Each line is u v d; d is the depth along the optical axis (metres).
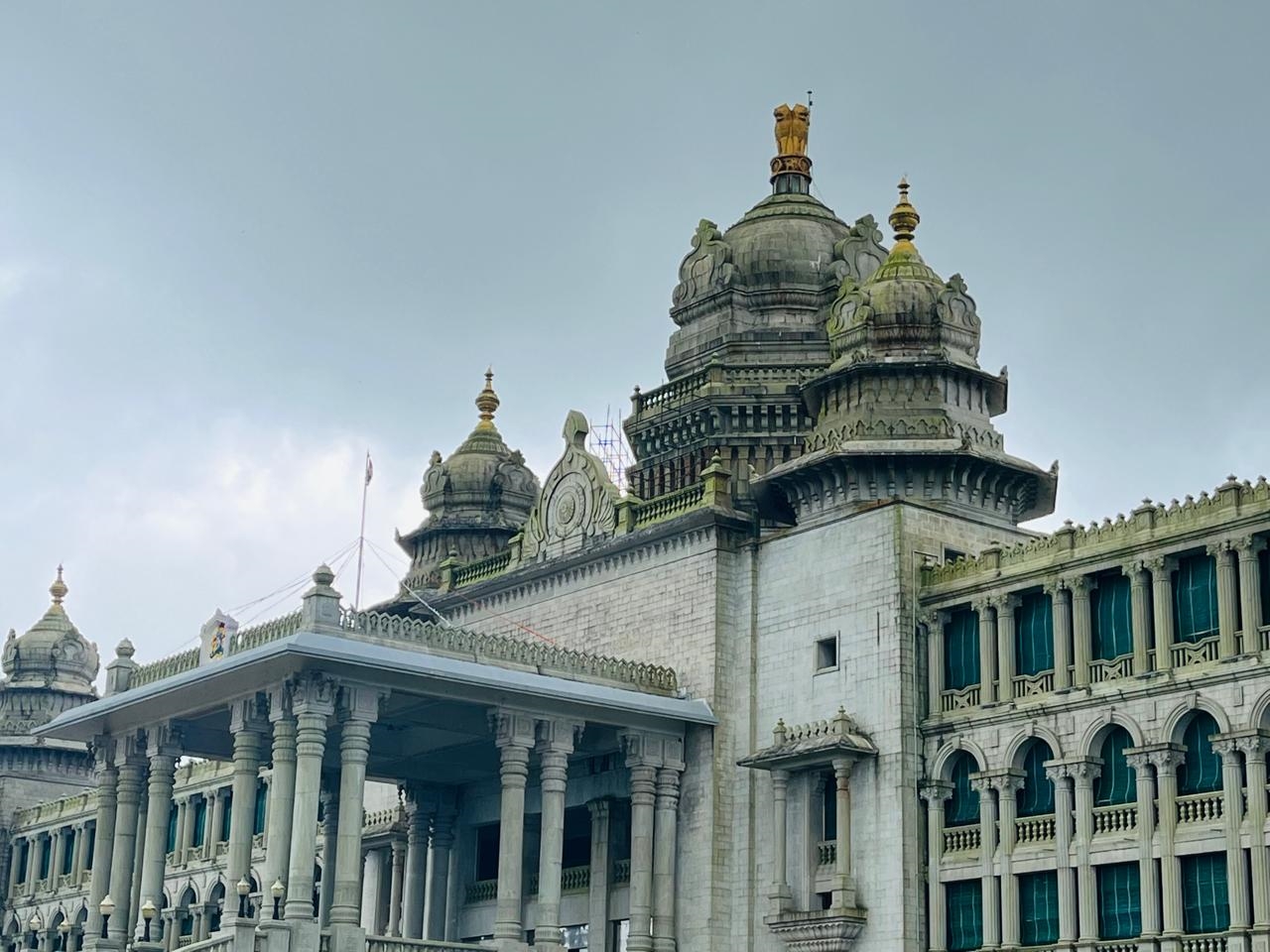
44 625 136.25
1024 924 64.25
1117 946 60.47
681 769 75.56
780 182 99.12
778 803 71.94
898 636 69.50
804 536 74.94
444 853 86.12
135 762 79.81
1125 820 61.53
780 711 73.81
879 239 96.06
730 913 73.12
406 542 104.69
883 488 73.75
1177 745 60.31
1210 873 58.66
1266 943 55.91
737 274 94.12
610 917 77.69
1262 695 57.66
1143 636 61.75
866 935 67.81
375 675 69.38
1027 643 66.56
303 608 70.00
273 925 64.38
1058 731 63.97
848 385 76.19
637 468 95.12
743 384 91.00
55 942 122.44
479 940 83.88
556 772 72.69
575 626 83.81
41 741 131.00
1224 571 59.53
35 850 127.06
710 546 77.62
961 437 73.94
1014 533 74.56
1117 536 63.53
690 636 77.44
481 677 70.56
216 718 77.31
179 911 112.88
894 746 68.56
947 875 66.75
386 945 67.62
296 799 67.31
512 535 102.62
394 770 83.81
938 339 76.00
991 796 65.81
